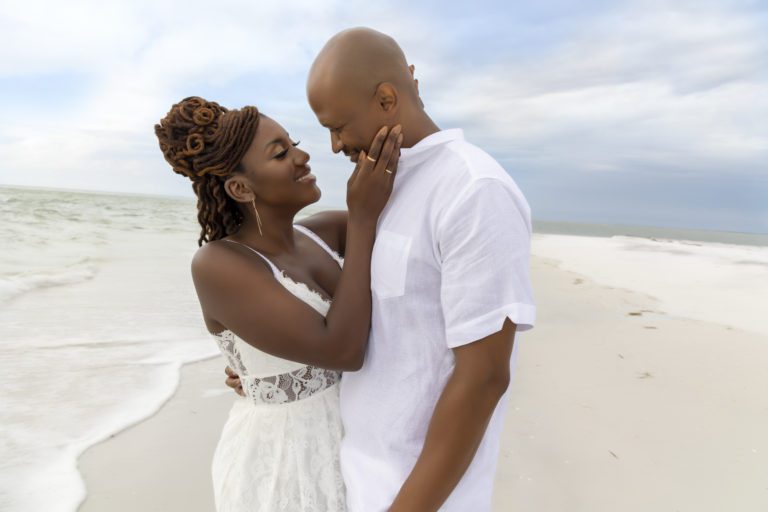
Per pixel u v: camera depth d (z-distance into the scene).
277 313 1.43
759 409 4.03
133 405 4.00
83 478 3.08
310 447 1.59
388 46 1.25
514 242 1.07
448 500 1.28
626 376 4.67
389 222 1.26
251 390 1.64
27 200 28.66
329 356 1.37
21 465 3.17
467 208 1.09
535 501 2.89
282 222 1.73
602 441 3.52
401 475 1.29
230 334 1.64
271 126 1.64
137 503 2.89
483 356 1.09
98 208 26.94
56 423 3.68
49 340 5.36
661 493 2.98
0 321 5.91
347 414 1.46
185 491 3.01
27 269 9.37
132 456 3.33
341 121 1.29
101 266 10.09
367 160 1.29
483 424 1.12
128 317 6.33
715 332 6.16
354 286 1.36
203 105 1.61
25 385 4.26
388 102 1.25
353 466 1.41
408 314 1.23
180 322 6.21
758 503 2.90
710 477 3.14
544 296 8.26
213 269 1.50
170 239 15.91
